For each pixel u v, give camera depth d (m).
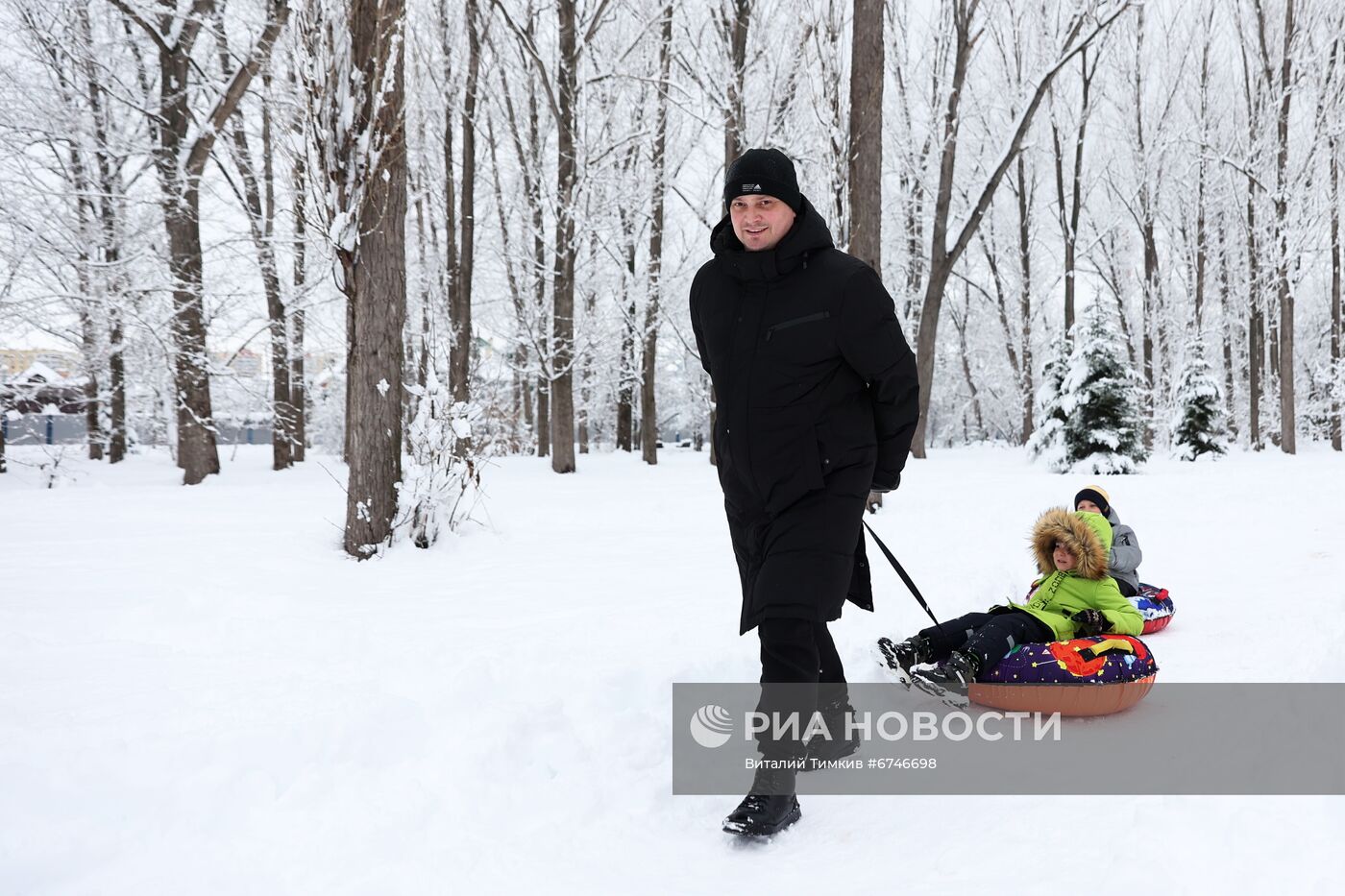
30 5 15.09
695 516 10.21
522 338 22.72
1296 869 2.12
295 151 7.67
